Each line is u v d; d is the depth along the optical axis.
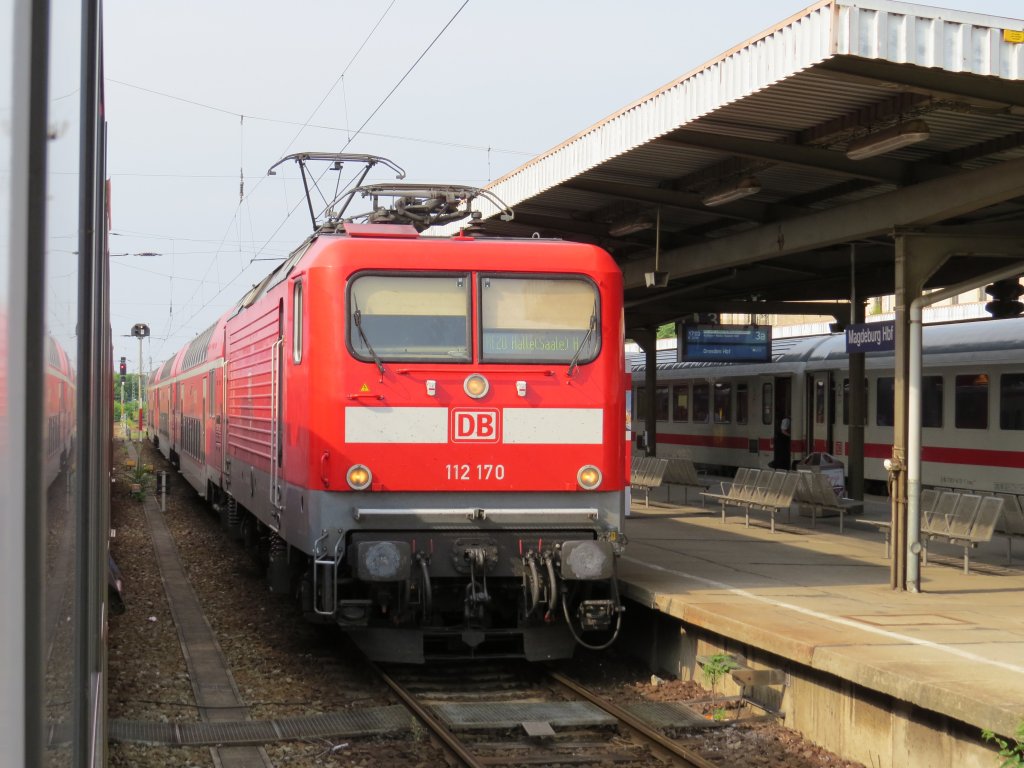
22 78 1.19
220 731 7.61
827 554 12.80
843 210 11.83
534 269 9.33
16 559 1.14
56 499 1.53
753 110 10.26
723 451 29.97
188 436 24.70
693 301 21.84
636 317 23.58
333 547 8.99
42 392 1.23
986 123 10.33
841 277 19.00
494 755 7.20
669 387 33.34
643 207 14.70
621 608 9.33
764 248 13.41
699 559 12.27
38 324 1.23
